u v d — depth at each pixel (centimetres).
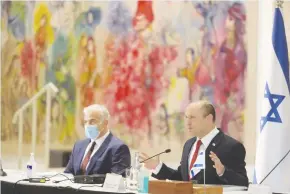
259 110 994
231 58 1025
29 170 713
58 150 1138
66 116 1143
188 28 1059
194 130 714
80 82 1138
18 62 1195
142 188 579
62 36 1156
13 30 1202
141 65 1091
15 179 688
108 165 785
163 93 1072
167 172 732
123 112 1100
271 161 751
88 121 802
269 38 971
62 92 1150
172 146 1057
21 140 1135
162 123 1068
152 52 1084
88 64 1134
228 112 1022
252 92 1007
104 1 1127
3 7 1215
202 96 1042
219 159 682
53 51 1162
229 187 618
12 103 1199
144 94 1086
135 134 1090
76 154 814
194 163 713
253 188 585
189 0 1060
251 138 1004
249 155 1002
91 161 790
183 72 1058
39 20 1177
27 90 1184
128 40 1105
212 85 1036
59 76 1155
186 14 1062
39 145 1162
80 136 1130
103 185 608
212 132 718
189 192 555
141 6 1096
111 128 1110
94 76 1128
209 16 1045
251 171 992
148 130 1080
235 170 692
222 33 1034
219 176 653
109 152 788
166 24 1076
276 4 815
